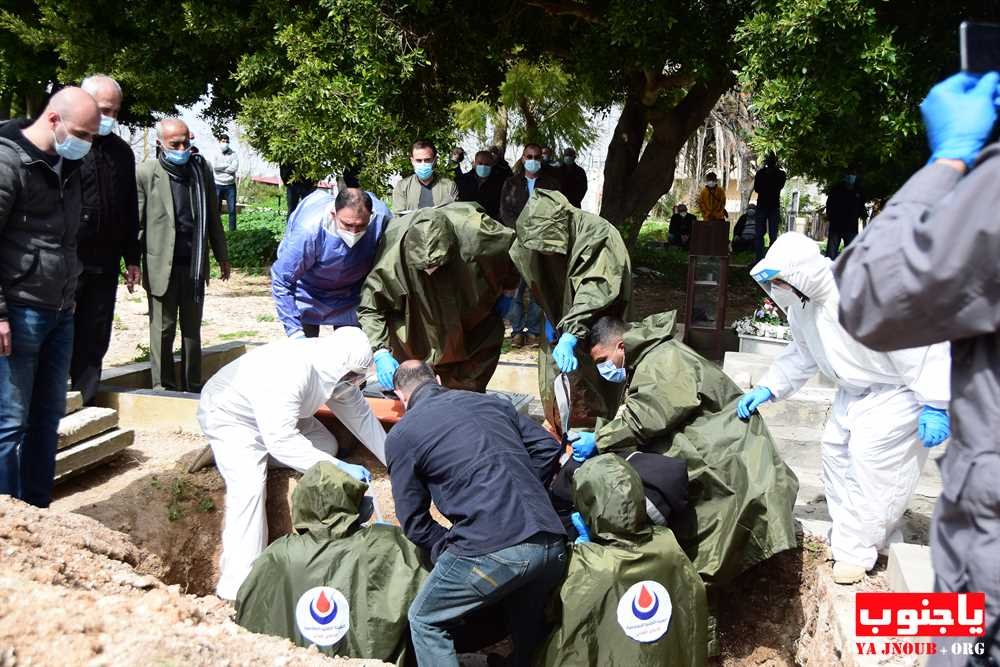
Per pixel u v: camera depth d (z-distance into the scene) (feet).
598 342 14.70
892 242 5.59
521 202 29.94
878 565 13.80
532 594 12.27
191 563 16.83
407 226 16.57
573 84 51.62
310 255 17.22
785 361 13.98
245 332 31.78
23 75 45.80
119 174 19.10
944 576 5.98
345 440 17.98
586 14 34.83
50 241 13.56
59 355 14.49
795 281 12.78
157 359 21.52
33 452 14.62
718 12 30.35
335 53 30.25
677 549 12.52
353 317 18.53
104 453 17.67
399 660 12.60
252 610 12.69
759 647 14.87
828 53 23.47
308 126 29.99
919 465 12.99
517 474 12.13
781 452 19.71
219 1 36.06
